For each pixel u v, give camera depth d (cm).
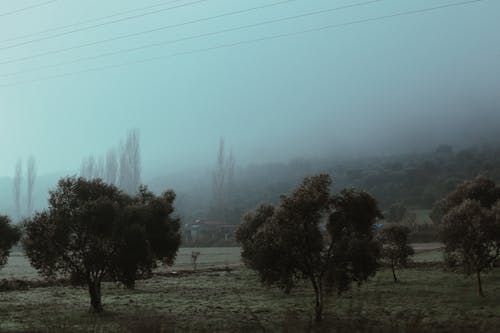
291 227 2256
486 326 2059
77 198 2734
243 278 4688
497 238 2869
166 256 3100
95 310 2698
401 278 4084
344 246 2262
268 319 2375
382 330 1909
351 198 2298
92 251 2688
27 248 2703
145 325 1989
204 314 2569
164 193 3222
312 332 1928
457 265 3322
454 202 4119
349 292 3312
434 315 2372
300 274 2453
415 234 9100
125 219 2695
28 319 2439
